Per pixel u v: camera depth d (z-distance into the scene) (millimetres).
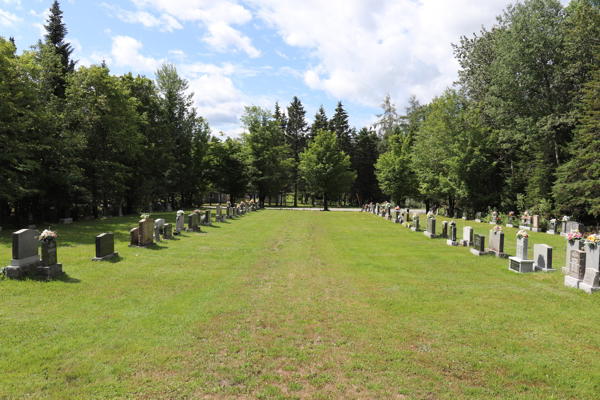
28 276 10055
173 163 43375
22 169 20094
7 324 6973
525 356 6086
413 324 7527
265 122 57969
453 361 5883
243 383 5137
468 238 18547
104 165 28938
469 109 39062
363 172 76250
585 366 5762
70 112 25500
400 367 5656
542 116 29484
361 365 5691
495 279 11547
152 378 5195
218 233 22422
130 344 6285
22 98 21250
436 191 42750
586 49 26188
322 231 25266
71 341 6328
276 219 34156
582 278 10320
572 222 23219
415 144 49625
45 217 25859
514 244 19078
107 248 13172
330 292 10000
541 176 30234
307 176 56500
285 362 5785
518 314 8117
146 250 15352
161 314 7875
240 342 6527
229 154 56344
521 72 30000
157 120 40906
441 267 13453
